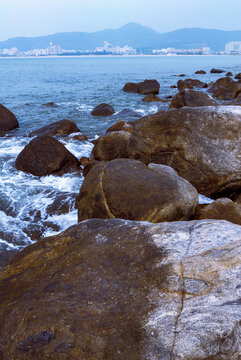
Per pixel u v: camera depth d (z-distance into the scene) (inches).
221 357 73.3
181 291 90.2
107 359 78.4
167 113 282.0
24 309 97.3
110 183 203.5
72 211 258.1
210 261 98.2
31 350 84.9
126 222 134.0
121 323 85.4
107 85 1277.1
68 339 84.4
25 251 129.5
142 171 214.8
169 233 120.3
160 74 1861.5
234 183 257.8
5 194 286.7
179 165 269.1
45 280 109.4
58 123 520.1
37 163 329.7
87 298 96.3
